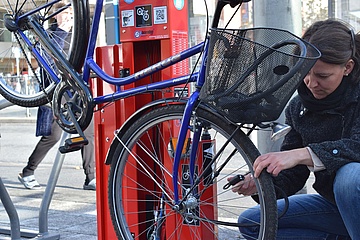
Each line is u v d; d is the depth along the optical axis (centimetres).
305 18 852
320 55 236
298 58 229
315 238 296
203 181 286
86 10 331
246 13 768
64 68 322
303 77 232
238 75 238
